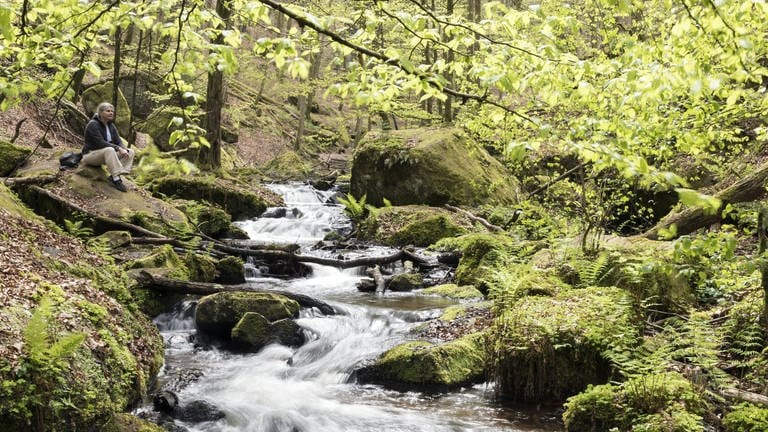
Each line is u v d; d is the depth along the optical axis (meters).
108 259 8.45
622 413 5.43
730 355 6.37
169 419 5.81
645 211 14.05
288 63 3.28
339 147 39.28
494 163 19.34
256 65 24.61
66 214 11.59
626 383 5.66
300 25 3.38
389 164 17.20
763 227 5.58
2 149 13.38
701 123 6.11
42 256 6.98
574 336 6.53
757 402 5.41
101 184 12.91
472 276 11.15
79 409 4.72
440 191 16.86
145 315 8.00
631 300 7.00
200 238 13.05
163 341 7.90
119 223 11.73
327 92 3.48
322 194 22.28
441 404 6.48
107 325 6.19
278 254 12.18
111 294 7.42
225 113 33.06
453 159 17.44
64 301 5.87
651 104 4.69
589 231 9.44
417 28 3.51
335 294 10.85
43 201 11.63
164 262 9.99
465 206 16.91
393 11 3.51
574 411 5.63
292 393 6.74
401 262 12.85
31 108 20.69
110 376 5.46
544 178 13.94
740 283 7.07
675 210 10.06
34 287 5.84
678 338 6.46
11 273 5.94
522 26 3.79
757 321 6.39
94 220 11.63
